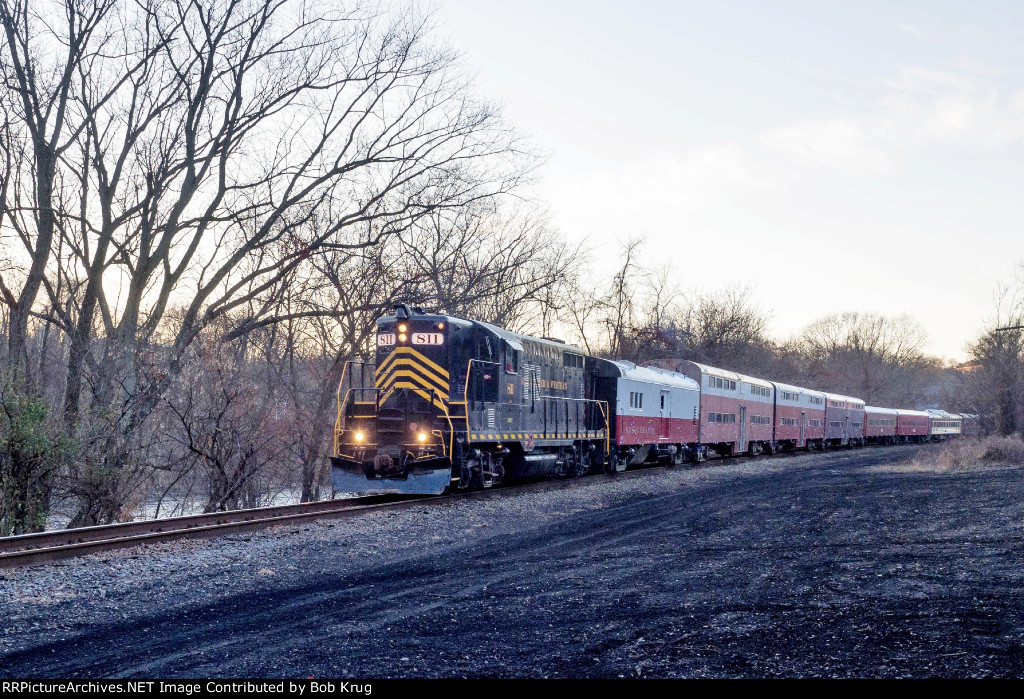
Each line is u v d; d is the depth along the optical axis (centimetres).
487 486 2075
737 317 6844
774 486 2453
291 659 680
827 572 1043
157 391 2000
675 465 3375
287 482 2623
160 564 1086
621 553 1227
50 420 1744
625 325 5181
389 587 978
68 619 823
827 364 12925
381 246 2514
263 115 2194
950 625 759
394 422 1864
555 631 767
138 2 2067
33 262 1917
